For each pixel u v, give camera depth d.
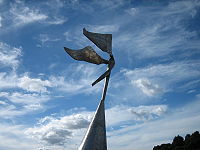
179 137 62.25
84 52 20.67
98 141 19.36
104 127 19.97
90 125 19.95
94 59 20.94
